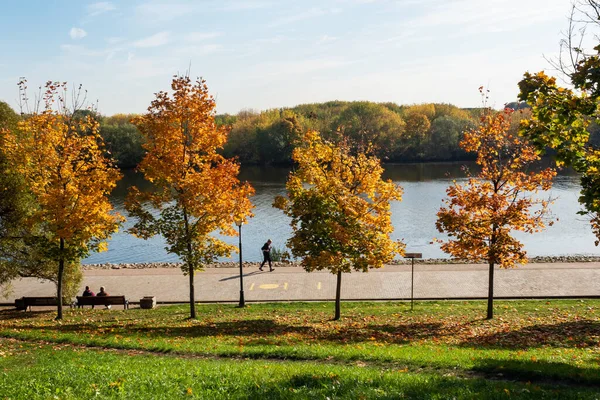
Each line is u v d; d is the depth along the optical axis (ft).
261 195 250.37
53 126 80.18
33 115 78.69
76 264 94.02
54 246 79.82
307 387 35.60
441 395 32.55
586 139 43.80
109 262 147.02
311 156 78.69
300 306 88.28
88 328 69.46
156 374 39.06
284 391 34.50
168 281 112.27
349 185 78.69
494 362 41.78
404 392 33.65
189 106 74.28
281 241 161.99
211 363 44.96
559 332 61.93
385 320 74.23
